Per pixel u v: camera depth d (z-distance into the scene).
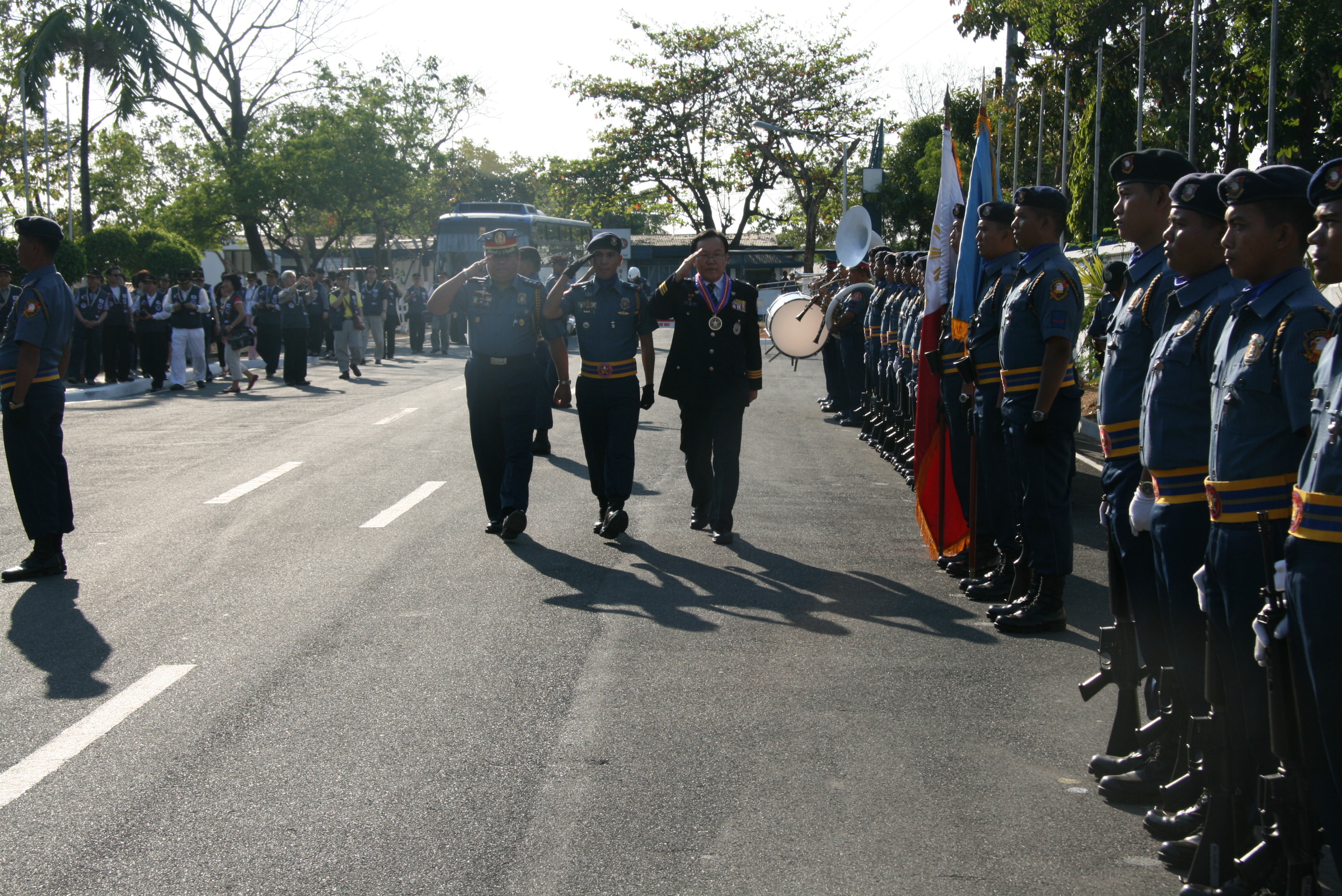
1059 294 5.68
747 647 5.65
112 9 27.36
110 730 4.56
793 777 4.14
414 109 41.22
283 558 7.46
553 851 3.58
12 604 6.39
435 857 3.54
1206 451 3.55
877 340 12.79
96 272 19.41
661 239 59.00
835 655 5.53
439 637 5.79
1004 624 5.93
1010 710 4.82
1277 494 3.12
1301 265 3.14
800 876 3.44
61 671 5.27
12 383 6.85
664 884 3.39
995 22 21.62
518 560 7.45
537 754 4.34
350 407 16.52
